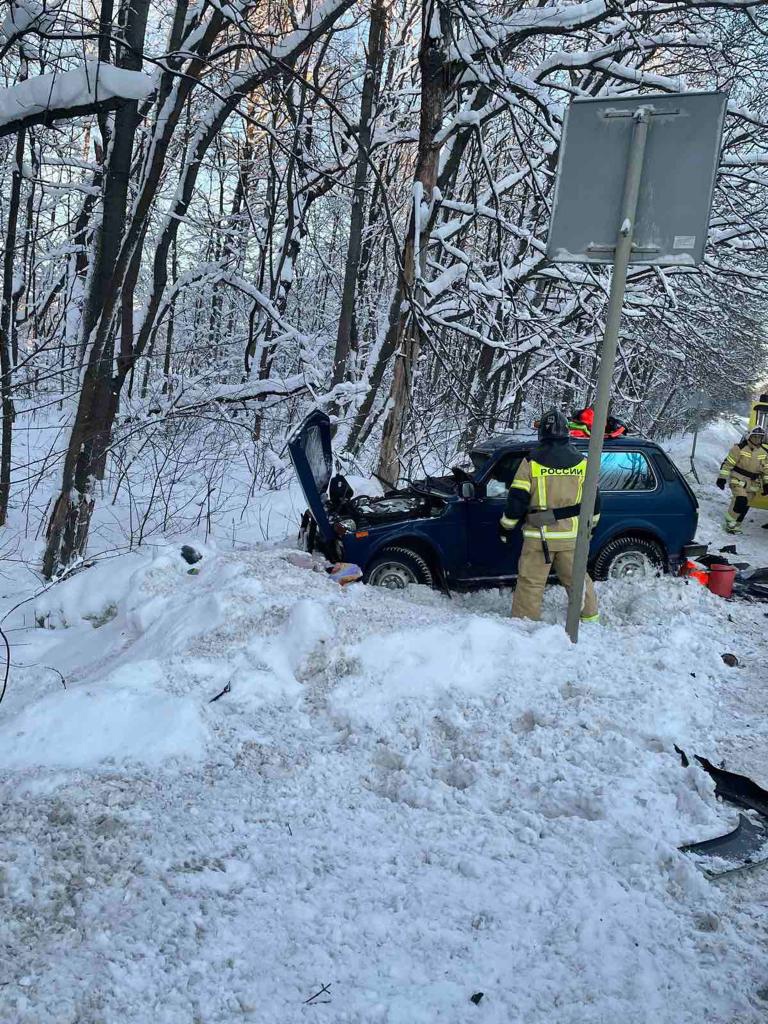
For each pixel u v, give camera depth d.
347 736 4.32
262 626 5.09
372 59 12.78
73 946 2.63
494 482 7.70
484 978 2.62
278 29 12.26
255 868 3.14
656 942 2.82
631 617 6.91
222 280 13.34
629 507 7.85
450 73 9.74
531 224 15.69
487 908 2.96
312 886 3.06
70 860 3.03
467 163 15.30
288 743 4.18
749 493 11.91
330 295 21.44
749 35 10.91
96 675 5.29
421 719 4.46
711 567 7.74
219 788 3.70
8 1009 2.34
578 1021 2.46
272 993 2.52
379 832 3.47
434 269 15.14
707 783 3.88
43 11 6.84
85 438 9.09
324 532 7.18
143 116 9.12
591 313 12.45
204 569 6.37
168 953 2.64
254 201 18.53
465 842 3.39
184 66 10.53
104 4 8.86
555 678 4.93
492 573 7.62
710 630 6.55
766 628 6.84
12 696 5.36
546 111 10.12
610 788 3.77
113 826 3.26
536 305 15.70
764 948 2.84
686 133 4.96
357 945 2.74
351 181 15.11
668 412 26.47
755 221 13.18
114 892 2.90
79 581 7.22
